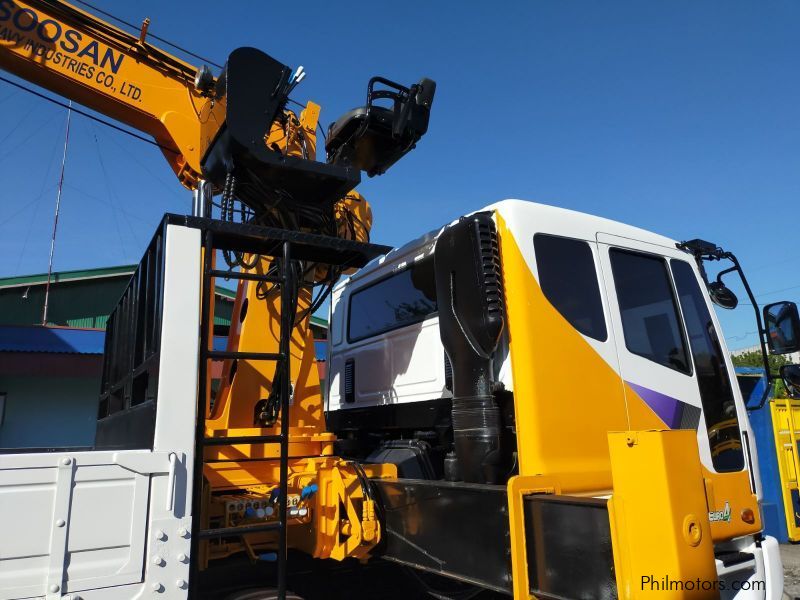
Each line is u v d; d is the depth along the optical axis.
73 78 4.18
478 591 3.29
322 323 14.33
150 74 4.46
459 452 2.96
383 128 4.03
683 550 2.07
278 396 3.57
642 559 2.11
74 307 17.09
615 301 3.36
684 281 3.91
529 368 2.84
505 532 2.50
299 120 4.32
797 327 3.80
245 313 4.00
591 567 2.24
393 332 4.26
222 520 3.13
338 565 3.57
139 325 3.17
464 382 2.99
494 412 2.85
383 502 3.24
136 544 2.25
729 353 3.99
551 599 2.36
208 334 2.66
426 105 4.14
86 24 4.28
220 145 3.47
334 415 5.10
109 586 2.18
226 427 3.63
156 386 2.49
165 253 2.60
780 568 3.67
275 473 3.53
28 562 2.05
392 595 3.62
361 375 4.67
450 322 3.05
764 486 9.20
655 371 3.41
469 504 2.68
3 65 4.10
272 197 3.54
